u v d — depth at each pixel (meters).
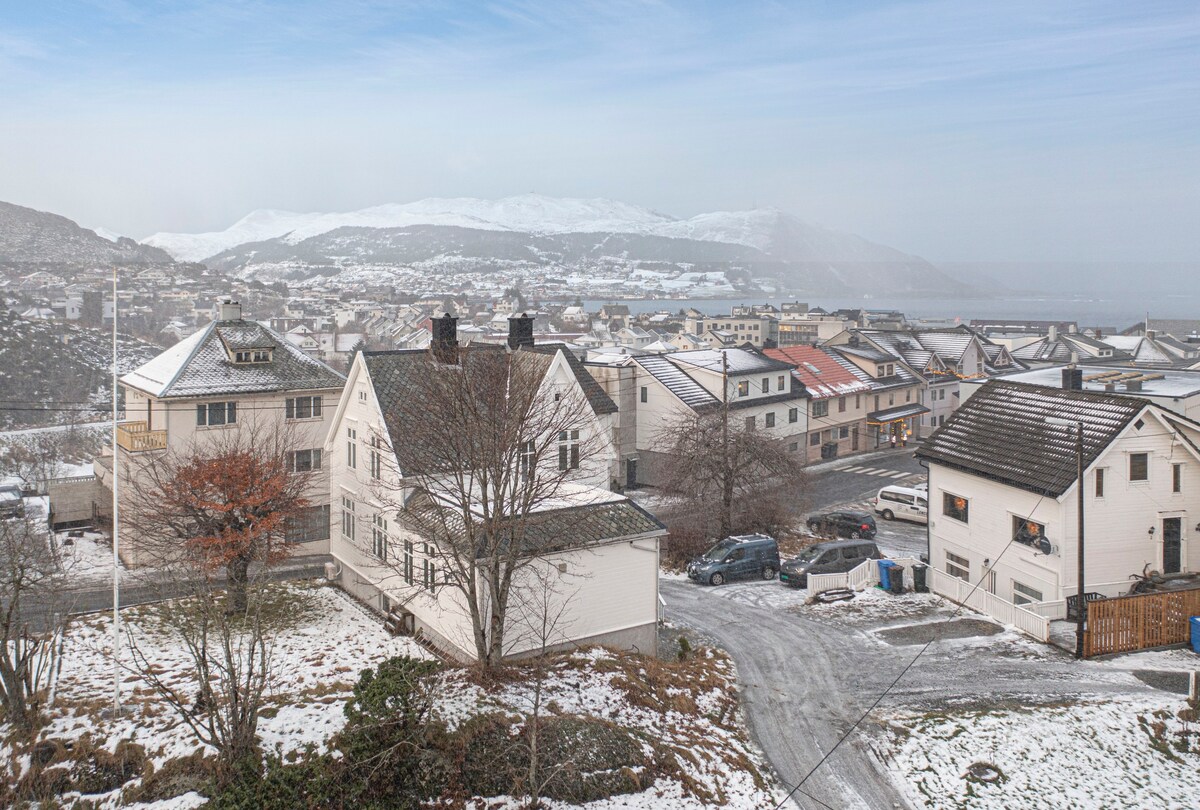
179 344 40.34
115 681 19.67
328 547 38.69
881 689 23.98
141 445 35.03
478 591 22.72
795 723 22.12
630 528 25.19
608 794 17.69
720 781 18.98
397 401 28.80
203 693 18.38
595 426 32.12
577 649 23.97
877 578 34.47
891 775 19.80
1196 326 137.12
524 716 19.31
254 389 37.19
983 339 93.94
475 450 22.91
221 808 14.81
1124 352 92.94
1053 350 95.31
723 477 40.53
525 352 32.56
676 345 147.00
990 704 22.78
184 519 30.62
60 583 26.22
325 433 39.16
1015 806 18.83
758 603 32.12
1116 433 28.11
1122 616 25.94
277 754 17.38
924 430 76.50
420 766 17.02
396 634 26.88
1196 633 25.89
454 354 27.91
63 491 40.16
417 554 26.23
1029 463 29.89
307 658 24.03
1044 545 28.19
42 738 18.20
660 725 20.67
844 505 50.94
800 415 62.62
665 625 29.38
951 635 27.91
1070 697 22.97
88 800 16.45
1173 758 20.42
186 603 26.19
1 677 21.16
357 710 17.33
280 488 28.83
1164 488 29.02
